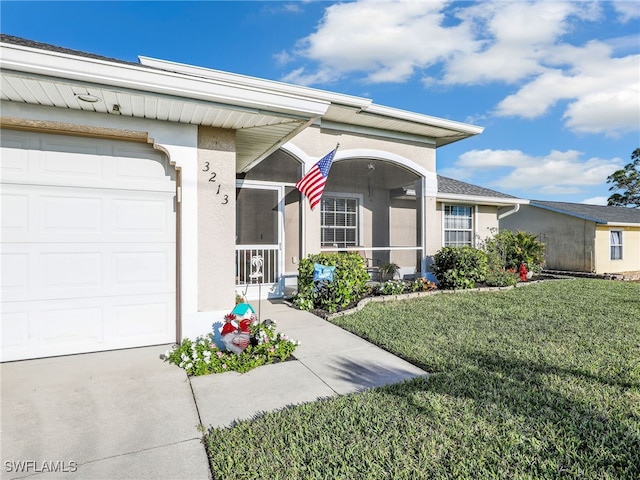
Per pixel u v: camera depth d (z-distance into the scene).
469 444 2.57
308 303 7.18
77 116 3.87
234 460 2.40
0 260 3.99
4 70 3.02
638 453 2.46
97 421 2.89
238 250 8.52
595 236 15.38
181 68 6.73
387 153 9.62
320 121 8.69
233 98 3.77
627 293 9.62
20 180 4.05
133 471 2.31
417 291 9.35
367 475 2.25
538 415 2.97
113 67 3.24
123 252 4.46
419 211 10.59
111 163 4.41
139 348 4.50
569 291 9.94
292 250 10.60
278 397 3.36
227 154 4.60
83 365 3.96
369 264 13.06
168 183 4.66
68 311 4.24
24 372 3.76
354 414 2.98
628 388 3.53
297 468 2.31
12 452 2.47
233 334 4.10
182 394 3.38
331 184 12.48
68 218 4.24
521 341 5.08
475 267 10.09
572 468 2.31
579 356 4.45
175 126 4.32
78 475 2.26
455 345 4.89
